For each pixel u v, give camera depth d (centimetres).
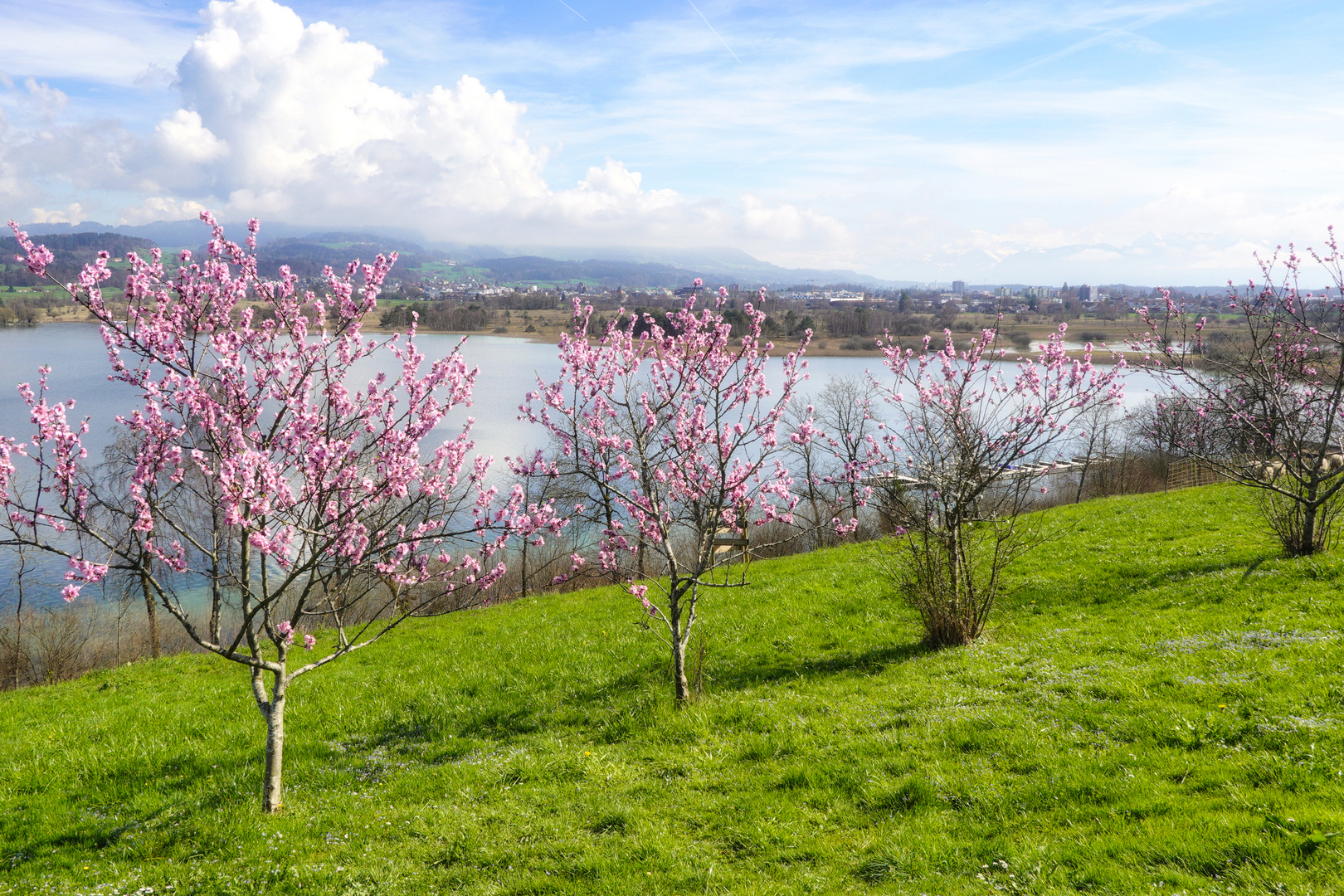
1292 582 1612
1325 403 1819
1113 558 2172
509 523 1246
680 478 1462
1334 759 841
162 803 1265
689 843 951
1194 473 4784
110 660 3422
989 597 1678
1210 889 657
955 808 931
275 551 1120
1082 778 923
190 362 1045
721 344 1443
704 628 2030
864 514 4597
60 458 962
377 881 926
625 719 1442
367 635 2556
